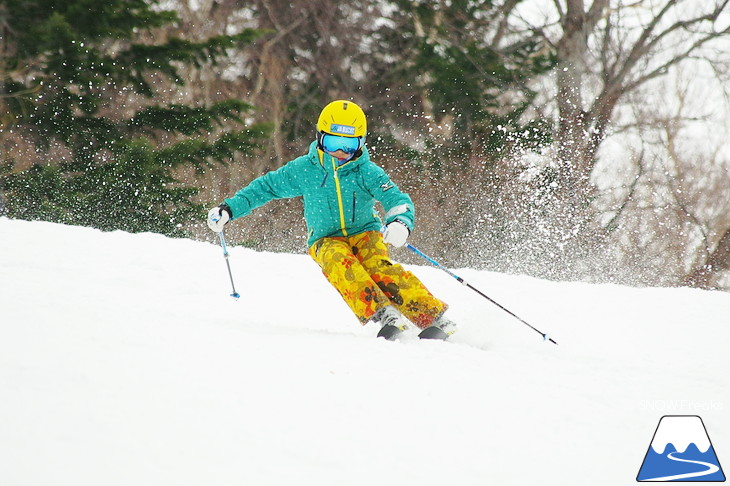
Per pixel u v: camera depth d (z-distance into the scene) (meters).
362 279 9.34
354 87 48.25
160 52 34.66
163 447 4.70
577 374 8.02
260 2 48.28
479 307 12.78
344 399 6.10
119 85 35.16
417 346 8.32
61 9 32.72
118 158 32.78
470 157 44.38
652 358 9.95
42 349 6.16
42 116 33.47
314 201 9.98
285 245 43.94
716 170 51.81
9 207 32.12
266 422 5.37
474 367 7.69
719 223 51.94
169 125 34.91
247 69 49.28
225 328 8.46
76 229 15.98
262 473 4.58
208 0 48.41
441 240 42.69
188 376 6.09
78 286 11.00
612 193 50.56
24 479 4.04
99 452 4.49
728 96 50.00
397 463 5.02
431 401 6.35
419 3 46.16
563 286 14.30
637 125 50.69
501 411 6.36
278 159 48.53
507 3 47.25
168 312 9.13
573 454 5.63
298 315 11.92
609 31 49.78
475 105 44.41
